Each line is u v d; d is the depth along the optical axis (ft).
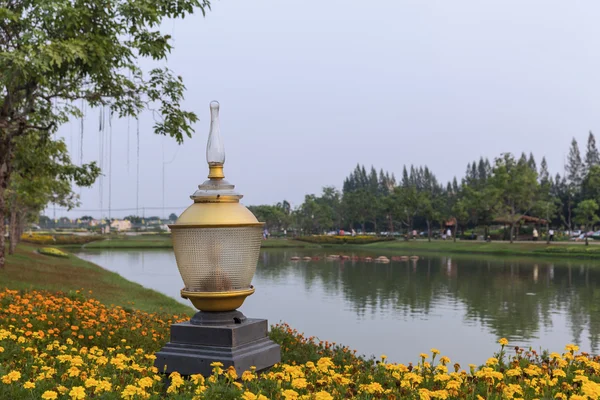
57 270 78.43
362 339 47.80
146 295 63.00
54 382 14.64
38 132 58.70
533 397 14.52
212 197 13.42
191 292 13.20
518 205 207.82
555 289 85.35
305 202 330.95
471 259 156.15
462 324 55.52
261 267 133.59
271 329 30.53
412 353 42.42
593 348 44.60
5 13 38.47
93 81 46.60
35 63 36.17
